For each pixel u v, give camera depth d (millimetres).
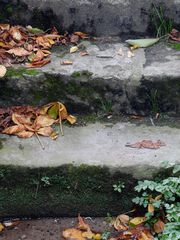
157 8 2361
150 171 1981
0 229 1993
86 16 2379
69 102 2201
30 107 2195
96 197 2021
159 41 2369
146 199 1964
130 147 2057
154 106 2186
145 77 2154
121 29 2396
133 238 1923
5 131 2111
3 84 2178
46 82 2178
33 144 2072
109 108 2197
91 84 2172
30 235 1970
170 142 2074
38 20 2398
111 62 2240
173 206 1889
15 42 2326
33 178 1997
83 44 2359
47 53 2291
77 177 1995
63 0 2359
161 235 1878
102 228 1986
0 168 1984
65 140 2094
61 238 1958
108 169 1982
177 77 2150
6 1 2367
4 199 2025
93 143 2080
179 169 1945
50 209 2037
